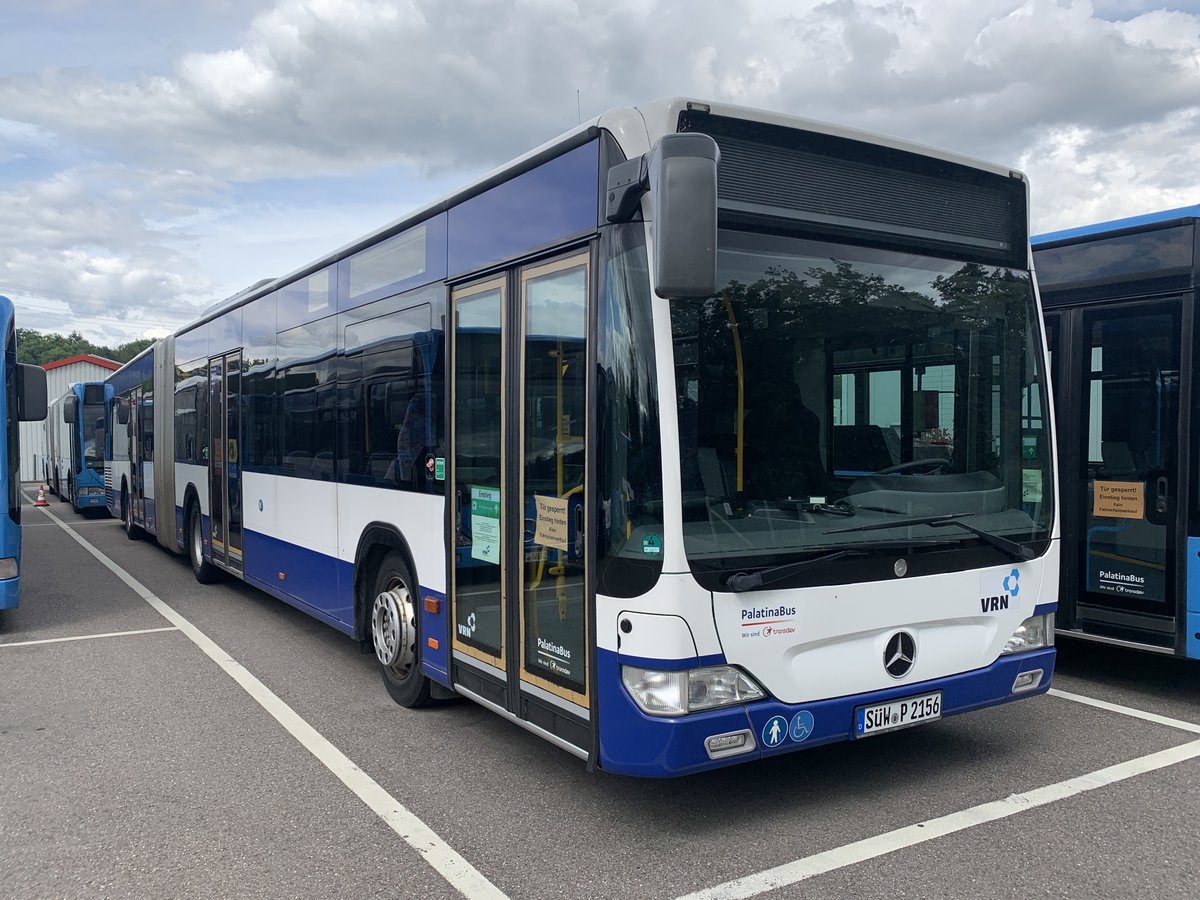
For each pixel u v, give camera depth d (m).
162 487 12.90
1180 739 5.20
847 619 3.88
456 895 3.53
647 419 3.60
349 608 6.58
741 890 3.51
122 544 15.53
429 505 5.37
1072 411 6.28
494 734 5.43
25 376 8.32
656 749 3.56
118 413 17.47
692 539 3.56
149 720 5.74
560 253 4.16
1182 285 5.70
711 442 3.66
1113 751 5.00
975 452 4.40
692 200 3.19
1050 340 6.43
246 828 4.16
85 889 3.62
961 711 4.25
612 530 3.71
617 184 3.70
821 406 3.95
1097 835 3.95
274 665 7.10
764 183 3.89
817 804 4.32
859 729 3.94
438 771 4.84
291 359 7.80
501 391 4.60
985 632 4.34
